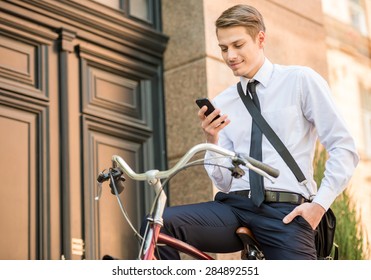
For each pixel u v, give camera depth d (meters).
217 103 4.48
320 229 4.22
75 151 6.51
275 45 7.99
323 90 4.21
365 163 8.80
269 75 4.33
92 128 6.72
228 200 4.28
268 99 4.30
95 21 6.92
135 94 7.27
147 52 7.43
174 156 7.29
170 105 7.42
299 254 3.98
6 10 6.30
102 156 6.75
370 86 9.11
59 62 6.64
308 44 8.45
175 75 7.44
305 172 4.21
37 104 6.37
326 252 4.29
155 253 4.00
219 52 7.35
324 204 3.99
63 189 6.33
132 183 6.97
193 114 7.20
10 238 5.93
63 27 6.67
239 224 4.22
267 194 4.15
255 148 4.24
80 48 6.79
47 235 6.13
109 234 6.62
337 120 4.14
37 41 6.51
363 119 9.02
